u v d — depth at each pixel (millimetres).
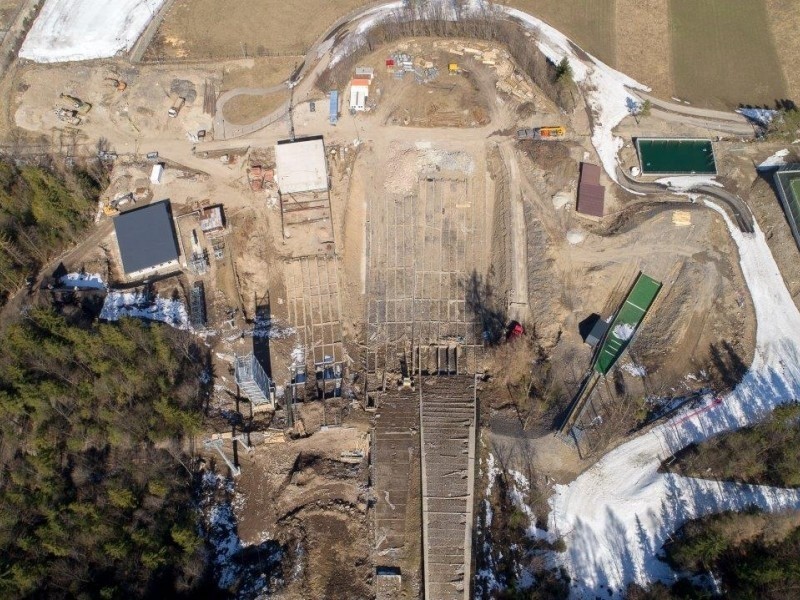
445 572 55469
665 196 71438
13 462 54156
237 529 57375
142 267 67875
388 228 69875
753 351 63656
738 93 79188
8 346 56812
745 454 55750
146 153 74500
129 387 57469
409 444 61156
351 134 73562
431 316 67562
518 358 64188
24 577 47062
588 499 57312
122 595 48312
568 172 72125
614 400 62281
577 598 53594
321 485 59094
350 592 54781
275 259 69375
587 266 67750
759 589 49625
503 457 60062
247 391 58406
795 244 67812
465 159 71875
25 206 69250
